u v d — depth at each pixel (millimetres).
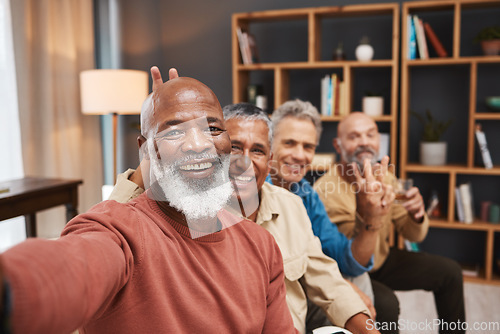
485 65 3260
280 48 3680
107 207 693
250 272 817
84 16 3633
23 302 388
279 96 3361
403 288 2049
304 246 1209
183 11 3955
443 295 2016
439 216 3297
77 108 3592
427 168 3139
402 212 2062
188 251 715
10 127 3221
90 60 3689
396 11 3104
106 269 531
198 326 687
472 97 3043
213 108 742
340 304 1166
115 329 637
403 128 3176
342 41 3529
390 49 3430
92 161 3764
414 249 3092
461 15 3275
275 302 893
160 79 931
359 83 3508
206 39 3922
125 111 3223
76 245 511
